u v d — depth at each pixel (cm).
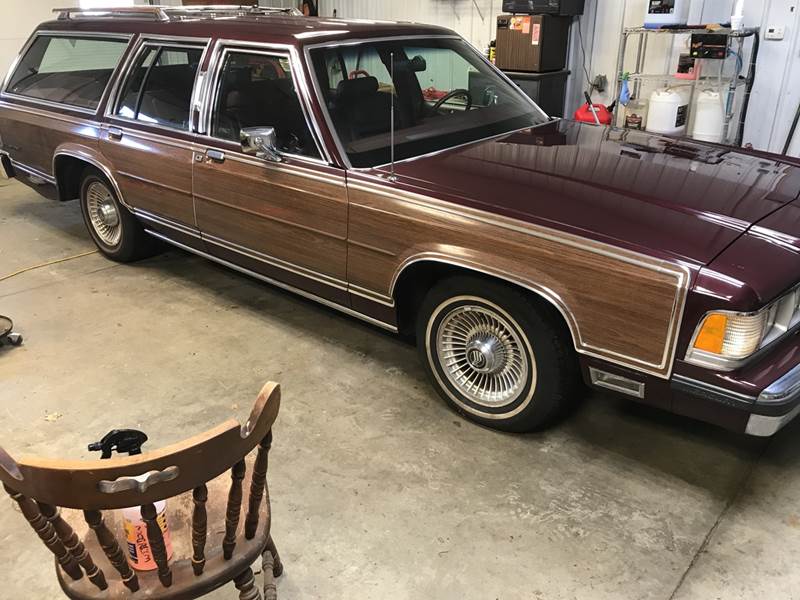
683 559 213
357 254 288
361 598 202
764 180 263
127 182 397
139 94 386
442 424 282
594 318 223
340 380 316
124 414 292
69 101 432
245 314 383
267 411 146
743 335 199
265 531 165
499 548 219
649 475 250
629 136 329
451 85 350
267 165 310
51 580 212
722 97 504
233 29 335
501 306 250
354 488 247
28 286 423
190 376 321
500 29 582
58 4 726
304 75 296
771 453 262
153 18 390
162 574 147
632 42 571
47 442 274
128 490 131
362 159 289
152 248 453
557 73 591
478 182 263
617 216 231
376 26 337
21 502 136
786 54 492
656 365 215
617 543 220
